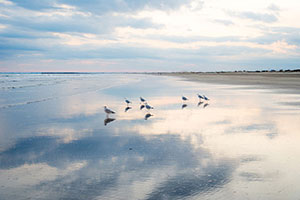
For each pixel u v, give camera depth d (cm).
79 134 934
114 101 1944
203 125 1062
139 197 459
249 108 1502
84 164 628
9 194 477
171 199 449
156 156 679
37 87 3494
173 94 2484
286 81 4772
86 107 1627
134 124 1108
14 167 616
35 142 832
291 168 581
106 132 962
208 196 457
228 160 639
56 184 518
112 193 476
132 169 590
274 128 980
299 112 1341
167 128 1018
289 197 448
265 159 642
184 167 596
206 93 2483
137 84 4372
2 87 3419
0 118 1244
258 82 4550
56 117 1279
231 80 5547
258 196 454
